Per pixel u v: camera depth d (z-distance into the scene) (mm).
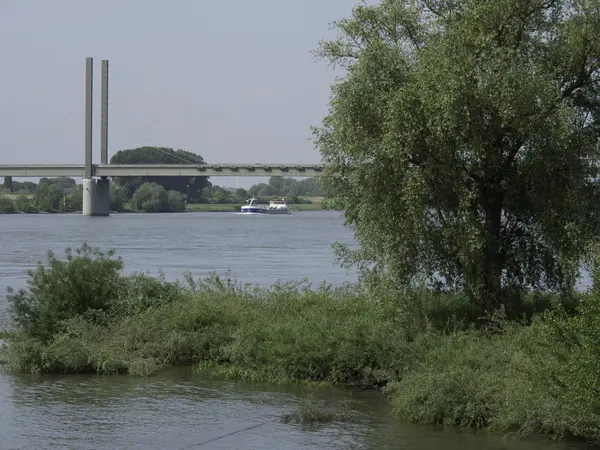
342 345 20750
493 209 23734
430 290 24203
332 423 17219
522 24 22938
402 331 21234
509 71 21359
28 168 167625
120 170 168125
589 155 22453
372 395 19562
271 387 20406
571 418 15258
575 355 15703
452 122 21031
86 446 15625
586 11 22641
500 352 18547
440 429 16750
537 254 23859
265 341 21875
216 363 22375
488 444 15688
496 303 22922
